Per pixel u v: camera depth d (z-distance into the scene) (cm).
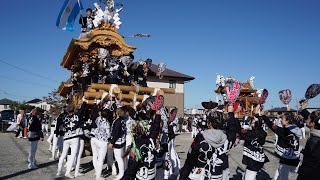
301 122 691
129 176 468
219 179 415
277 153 647
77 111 873
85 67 1264
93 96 973
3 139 2034
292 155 625
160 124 538
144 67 1266
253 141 607
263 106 638
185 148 1605
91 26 1434
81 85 1221
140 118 595
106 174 913
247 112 789
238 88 588
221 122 428
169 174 768
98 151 786
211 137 414
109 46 1334
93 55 1338
